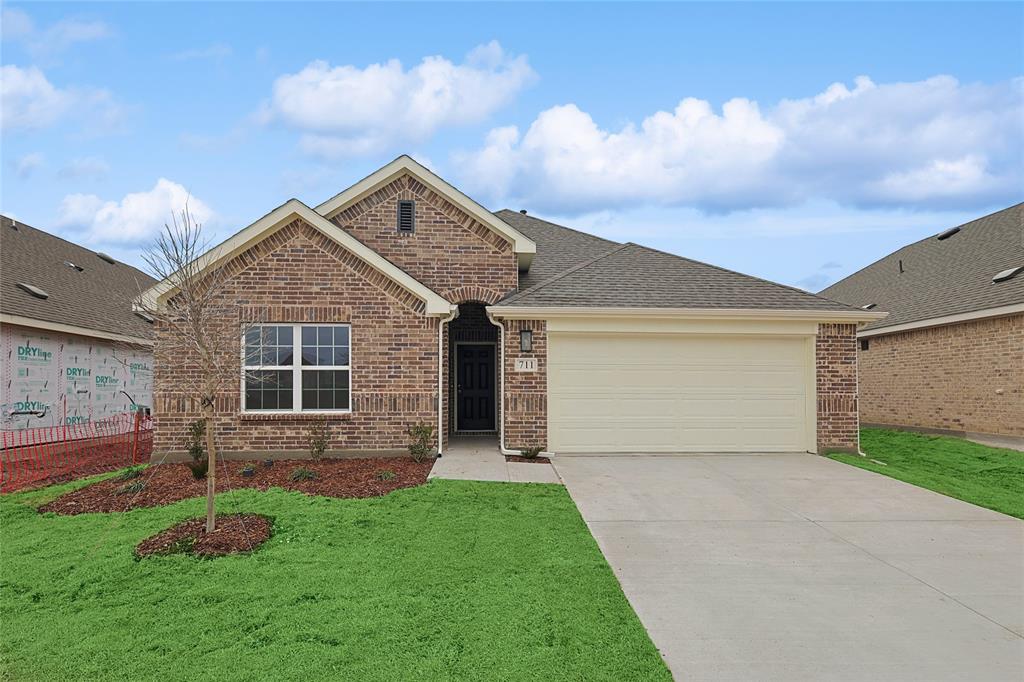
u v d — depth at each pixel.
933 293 17.22
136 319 19.47
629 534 7.21
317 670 4.18
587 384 12.43
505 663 4.24
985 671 4.25
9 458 12.38
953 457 12.63
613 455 12.21
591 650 4.42
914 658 4.41
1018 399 13.59
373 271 11.70
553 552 6.45
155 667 4.25
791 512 8.21
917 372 16.88
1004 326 13.99
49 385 15.36
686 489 9.40
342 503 8.19
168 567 6.04
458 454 12.06
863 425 19.41
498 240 13.38
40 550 6.60
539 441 12.22
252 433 11.37
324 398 11.65
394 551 6.46
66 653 4.46
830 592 5.59
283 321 11.52
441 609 5.09
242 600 5.29
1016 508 8.50
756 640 4.66
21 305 14.47
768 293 13.18
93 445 14.51
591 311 12.17
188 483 9.36
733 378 12.62
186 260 7.39
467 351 15.70
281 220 11.41
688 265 14.58
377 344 11.67
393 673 4.13
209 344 7.85
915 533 7.36
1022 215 17.42
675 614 5.09
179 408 11.23
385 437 11.64
